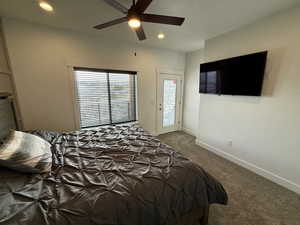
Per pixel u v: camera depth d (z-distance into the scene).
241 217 1.52
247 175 2.26
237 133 2.56
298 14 1.72
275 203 1.70
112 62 3.05
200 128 3.36
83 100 2.99
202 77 3.08
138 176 1.14
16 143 1.34
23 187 0.99
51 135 2.04
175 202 1.10
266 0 1.66
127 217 0.91
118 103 3.41
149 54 3.50
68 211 0.83
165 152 1.57
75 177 1.13
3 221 0.74
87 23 2.29
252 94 2.21
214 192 1.31
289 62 1.84
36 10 1.91
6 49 2.15
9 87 2.25
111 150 1.61
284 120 1.94
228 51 2.58
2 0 1.68
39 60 2.39
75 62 2.68
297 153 1.86
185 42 3.15
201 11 1.91
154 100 3.83
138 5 1.32
